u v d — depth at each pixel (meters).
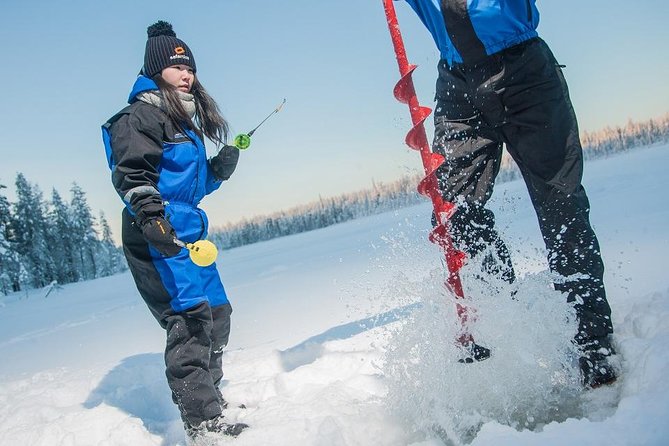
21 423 2.97
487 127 2.32
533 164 2.22
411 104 2.19
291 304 5.73
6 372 5.07
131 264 2.36
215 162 2.69
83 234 42.31
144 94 2.39
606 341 2.13
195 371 2.30
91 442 2.51
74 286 30.08
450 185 2.34
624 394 1.91
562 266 2.17
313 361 3.23
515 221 7.52
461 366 2.09
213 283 2.66
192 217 2.40
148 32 2.63
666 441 1.48
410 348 2.19
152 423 2.71
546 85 2.14
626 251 3.95
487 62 2.18
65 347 6.07
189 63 2.57
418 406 2.09
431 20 2.31
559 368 2.18
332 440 1.99
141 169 2.20
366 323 3.86
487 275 2.27
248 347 3.97
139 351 4.87
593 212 6.68
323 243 20.97
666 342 1.97
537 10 2.25
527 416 1.98
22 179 39.28
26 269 33.09
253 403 2.77
